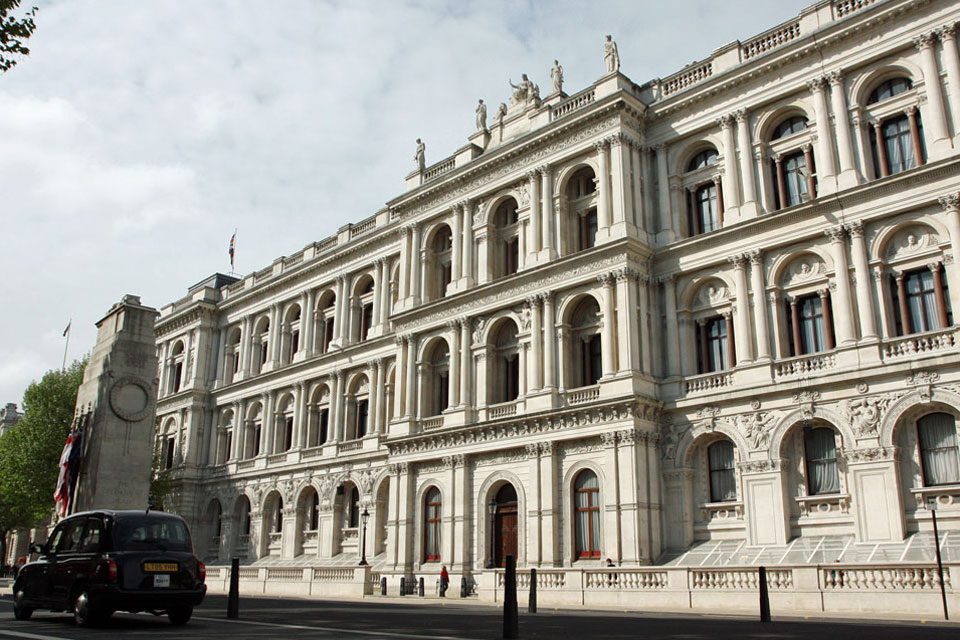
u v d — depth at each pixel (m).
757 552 38.06
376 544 59.38
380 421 61.91
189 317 84.25
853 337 37.88
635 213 46.22
